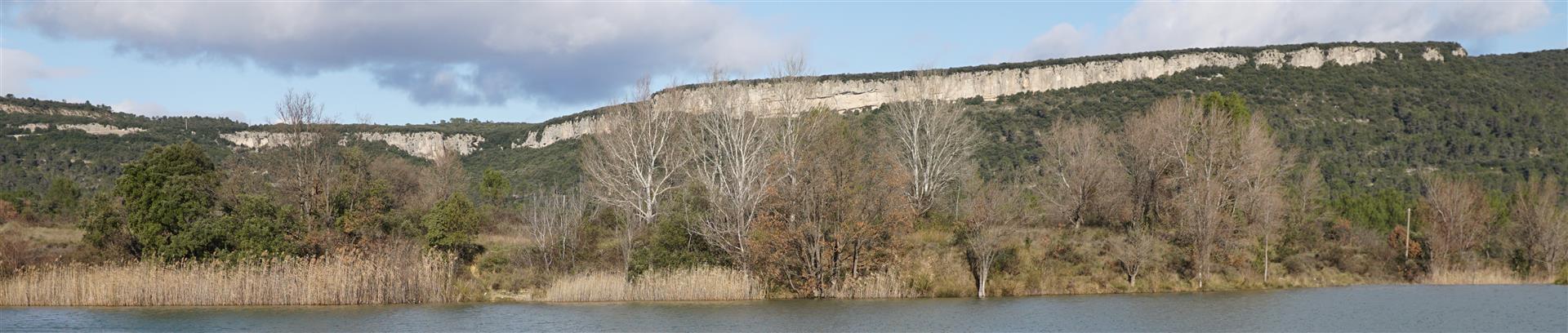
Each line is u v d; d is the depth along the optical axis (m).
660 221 62.56
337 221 61.88
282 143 66.50
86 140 122.19
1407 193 114.44
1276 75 158.75
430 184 86.69
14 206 73.56
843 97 133.75
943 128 75.75
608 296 54.06
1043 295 58.72
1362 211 92.44
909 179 63.00
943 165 74.50
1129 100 145.25
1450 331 43.81
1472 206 84.56
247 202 57.69
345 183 66.44
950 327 44.59
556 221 63.16
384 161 89.88
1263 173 72.62
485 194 87.81
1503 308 52.53
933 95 78.25
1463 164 130.75
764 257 56.81
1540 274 75.25
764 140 66.38
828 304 52.69
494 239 67.50
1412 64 165.88
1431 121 142.38
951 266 59.97
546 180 111.44
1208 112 78.06
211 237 54.59
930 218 69.50
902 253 58.47
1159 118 76.06
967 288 57.84
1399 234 81.31
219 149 130.88
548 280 57.16
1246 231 69.31
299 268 51.03
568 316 47.44
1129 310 50.62
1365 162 129.62
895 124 93.94
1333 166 124.81
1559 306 53.47
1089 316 48.31
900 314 48.72
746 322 46.16
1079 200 73.12
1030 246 64.56
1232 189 72.00
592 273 56.97
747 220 59.53
